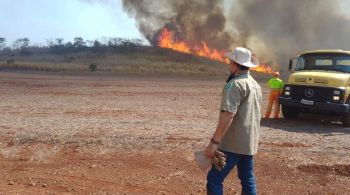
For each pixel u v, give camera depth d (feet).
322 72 45.09
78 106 56.59
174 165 26.16
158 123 41.78
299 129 41.11
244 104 15.71
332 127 43.21
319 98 43.32
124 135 33.83
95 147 29.66
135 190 21.95
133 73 213.46
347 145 33.42
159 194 21.49
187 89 99.81
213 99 73.31
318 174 25.46
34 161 26.58
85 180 23.26
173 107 58.03
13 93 75.97
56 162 26.43
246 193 16.53
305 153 29.91
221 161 15.64
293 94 45.06
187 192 21.91
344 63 45.73
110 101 64.90
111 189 21.98
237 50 15.92
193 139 33.06
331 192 22.67
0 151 28.45
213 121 44.78
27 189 21.66
